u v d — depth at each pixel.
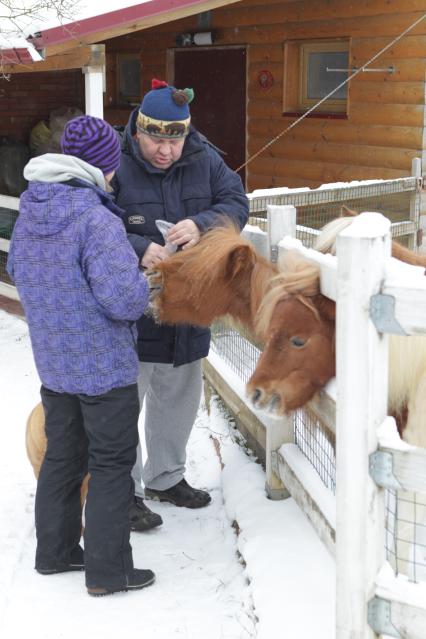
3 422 5.09
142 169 3.55
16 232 3.10
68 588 3.26
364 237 2.01
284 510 3.66
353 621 2.19
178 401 3.84
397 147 8.00
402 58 7.80
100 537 3.13
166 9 6.85
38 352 3.12
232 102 9.82
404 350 2.64
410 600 2.10
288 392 2.63
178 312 3.21
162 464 3.96
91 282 2.94
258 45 9.27
